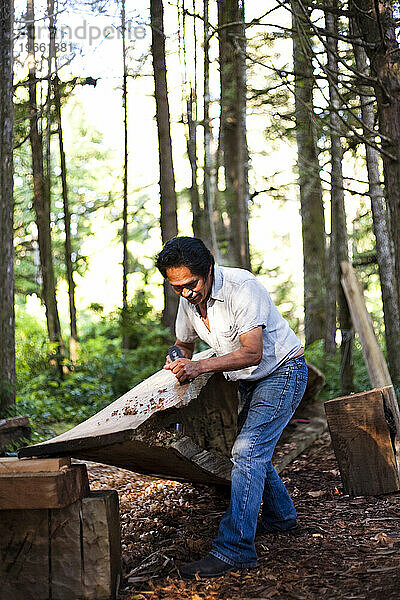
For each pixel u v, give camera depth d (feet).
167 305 40.24
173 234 38.52
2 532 10.27
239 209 38.83
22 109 43.16
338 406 15.42
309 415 22.61
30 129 44.14
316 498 15.34
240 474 11.19
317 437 21.01
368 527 12.96
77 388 38.42
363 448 15.25
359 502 14.82
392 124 17.61
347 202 55.06
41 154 44.83
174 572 11.08
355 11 18.02
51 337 43.45
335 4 22.59
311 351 38.58
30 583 10.19
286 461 17.74
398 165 17.62
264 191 42.80
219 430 14.02
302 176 39.78
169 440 11.07
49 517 10.19
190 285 11.00
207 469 12.25
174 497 15.98
